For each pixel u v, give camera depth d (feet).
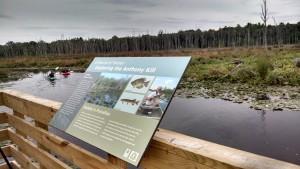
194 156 3.98
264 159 3.46
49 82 103.71
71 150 7.14
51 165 8.39
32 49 469.57
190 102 48.01
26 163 10.32
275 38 312.50
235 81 67.31
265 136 30.48
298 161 24.67
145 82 5.00
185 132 33.55
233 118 37.29
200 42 391.24
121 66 5.87
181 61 4.66
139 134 4.50
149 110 4.57
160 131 4.91
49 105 7.89
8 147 11.72
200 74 79.15
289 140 28.94
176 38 409.08
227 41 370.12
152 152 4.72
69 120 6.04
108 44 448.24
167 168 4.49
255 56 125.18
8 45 474.49
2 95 11.17
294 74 64.03
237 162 3.51
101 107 5.52
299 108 39.55
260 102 44.42
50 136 8.13
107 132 5.02
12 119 10.77
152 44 425.69
